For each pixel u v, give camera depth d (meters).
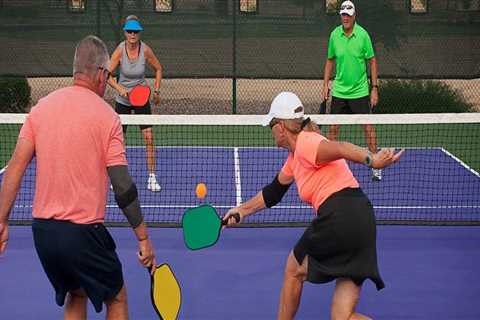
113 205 11.88
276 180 6.64
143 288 8.27
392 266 8.95
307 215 11.41
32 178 13.52
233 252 9.47
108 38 18.89
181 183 13.36
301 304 7.83
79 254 5.63
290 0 18.75
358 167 14.66
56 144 5.62
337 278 6.12
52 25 18.89
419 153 15.73
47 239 5.65
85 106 5.70
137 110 12.73
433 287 8.32
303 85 22.62
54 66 19.02
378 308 7.75
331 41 13.44
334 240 6.01
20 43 18.95
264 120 6.32
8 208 5.76
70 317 6.16
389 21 18.66
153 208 11.77
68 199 5.61
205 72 19.02
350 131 17.80
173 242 9.88
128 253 9.39
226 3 18.83
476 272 8.80
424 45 18.72
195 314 7.58
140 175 13.91
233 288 8.27
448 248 9.66
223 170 14.30
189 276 8.62
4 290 8.16
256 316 7.55
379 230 10.45
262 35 18.88
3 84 19.33
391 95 18.98
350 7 13.06
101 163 5.69
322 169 6.10
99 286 5.80
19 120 10.93
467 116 10.71
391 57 18.78
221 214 11.50
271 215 11.41
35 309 7.68
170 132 17.80
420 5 18.61
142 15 18.84
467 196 12.58
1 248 5.80
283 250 9.57
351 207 6.03
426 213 11.55
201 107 20.61
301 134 6.14
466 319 7.49
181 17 18.84
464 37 18.69
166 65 18.98
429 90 19.16
